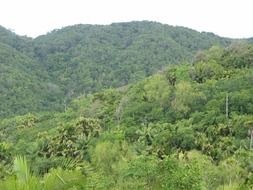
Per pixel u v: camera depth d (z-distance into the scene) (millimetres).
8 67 120375
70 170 7926
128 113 72688
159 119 71250
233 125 59906
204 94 73062
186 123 64625
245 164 38281
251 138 54438
